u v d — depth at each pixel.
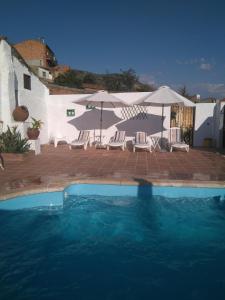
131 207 6.52
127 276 4.21
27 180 6.91
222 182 6.76
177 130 13.24
